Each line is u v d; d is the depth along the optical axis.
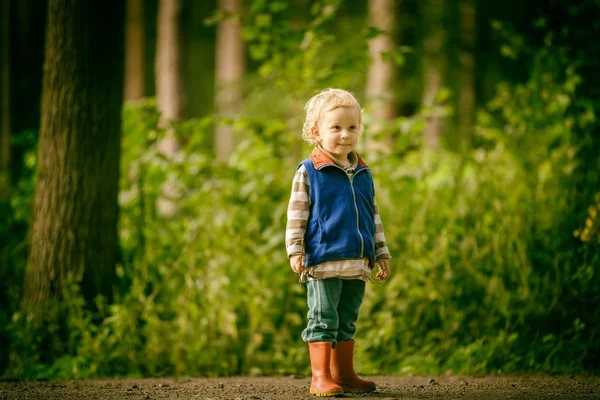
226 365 9.05
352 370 6.33
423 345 9.30
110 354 8.82
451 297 9.45
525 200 9.84
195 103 32.59
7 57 16.52
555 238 9.31
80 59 9.45
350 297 6.20
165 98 20.84
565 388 6.77
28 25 17.38
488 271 9.42
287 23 11.13
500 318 9.10
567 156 10.23
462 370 8.54
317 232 6.00
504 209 9.69
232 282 9.73
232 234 9.99
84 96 9.47
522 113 11.01
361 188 6.22
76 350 8.95
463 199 10.27
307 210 6.07
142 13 25.86
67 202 9.42
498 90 12.09
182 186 10.81
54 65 9.52
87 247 9.42
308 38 10.89
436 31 20.73
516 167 10.42
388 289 9.62
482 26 20.72
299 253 5.94
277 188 10.72
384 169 10.83
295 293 9.88
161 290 9.64
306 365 9.27
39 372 8.68
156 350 9.00
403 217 10.20
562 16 11.99
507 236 9.47
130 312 9.08
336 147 6.09
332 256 5.93
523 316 8.81
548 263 9.12
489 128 11.30
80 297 9.05
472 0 20.73
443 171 11.00
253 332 9.47
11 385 7.65
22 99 17.19
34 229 9.56
